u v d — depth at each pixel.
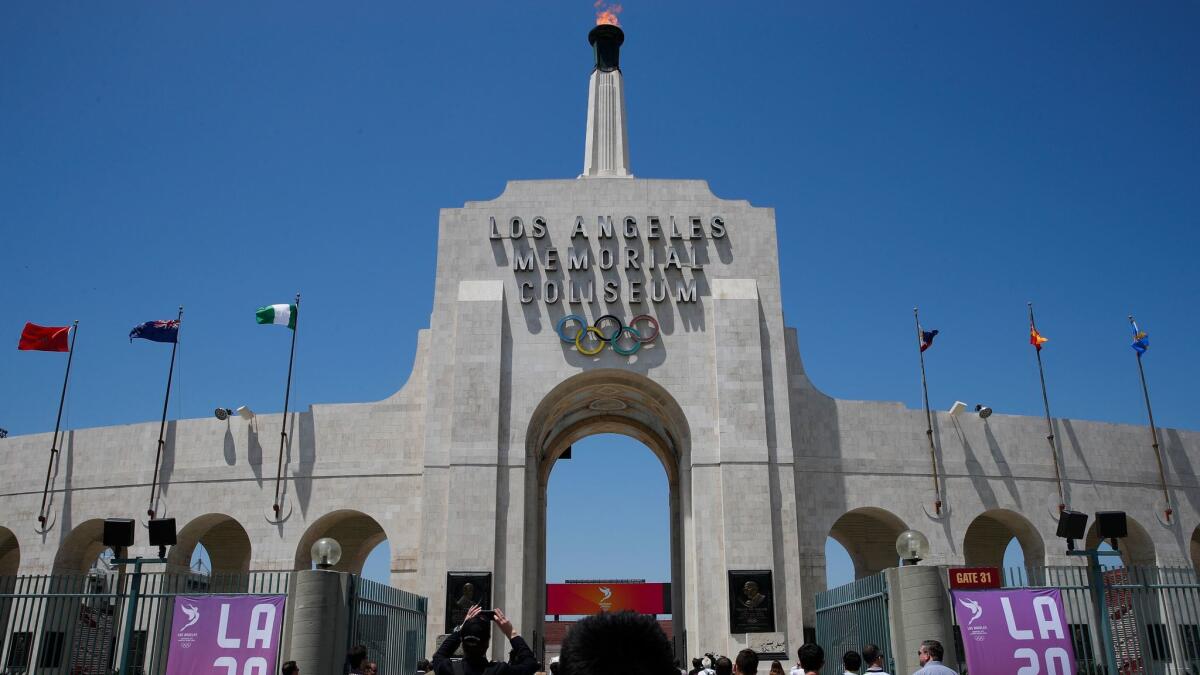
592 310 48.59
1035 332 51.47
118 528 26.05
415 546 46.34
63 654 27.27
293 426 48.69
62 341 50.72
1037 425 50.62
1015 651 23.31
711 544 45.25
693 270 49.38
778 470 46.25
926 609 26.02
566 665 4.81
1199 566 60.03
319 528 48.56
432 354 47.91
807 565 46.44
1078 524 24.62
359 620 27.91
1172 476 51.91
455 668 9.90
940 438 49.34
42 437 51.47
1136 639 28.50
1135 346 52.97
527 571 46.50
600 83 56.41
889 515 48.22
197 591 27.55
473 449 45.69
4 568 59.56
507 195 50.47
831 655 34.91
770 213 50.56
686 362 47.94
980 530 58.84
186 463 48.81
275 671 23.80
